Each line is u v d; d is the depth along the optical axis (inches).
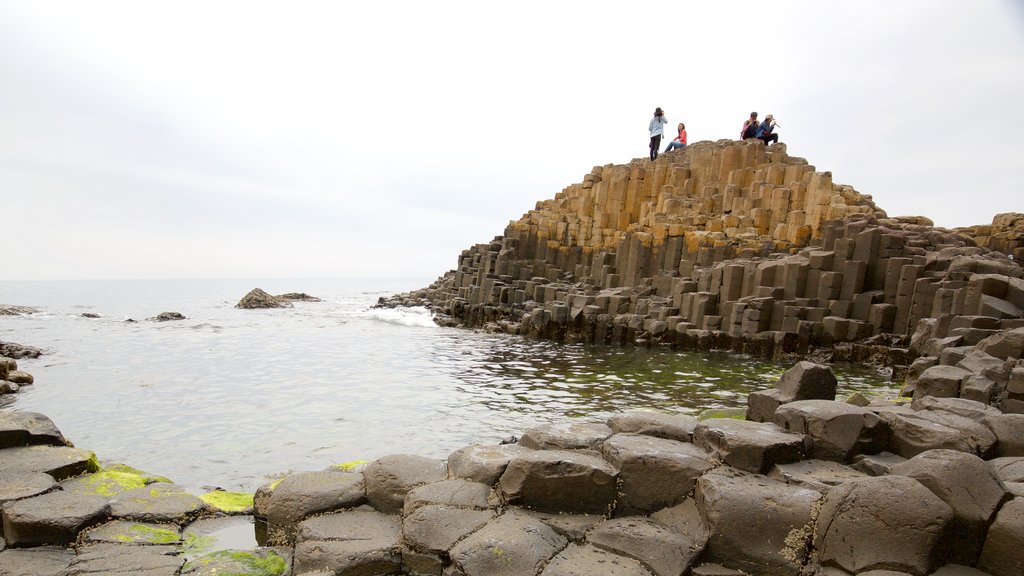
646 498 276.2
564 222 2096.5
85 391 724.0
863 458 284.0
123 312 2003.0
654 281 1563.7
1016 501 217.6
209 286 6387.8
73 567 245.0
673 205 1726.1
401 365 1000.2
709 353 1218.0
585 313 1440.7
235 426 577.6
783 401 350.3
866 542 223.3
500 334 1551.4
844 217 1283.2
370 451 504.7
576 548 255.0
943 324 815.7
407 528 269.6
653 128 1966.0
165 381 797.9
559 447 318.3
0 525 274.2
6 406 639.1
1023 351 524.4
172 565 251.8
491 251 2044.8
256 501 317.7
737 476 272.1
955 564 220.4
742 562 242.1
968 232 1412.4
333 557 257.8
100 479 331.9
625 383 854.5
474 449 330.3
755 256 1402.6
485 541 248.5
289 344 1237.1
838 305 1153.4
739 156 1745.8
